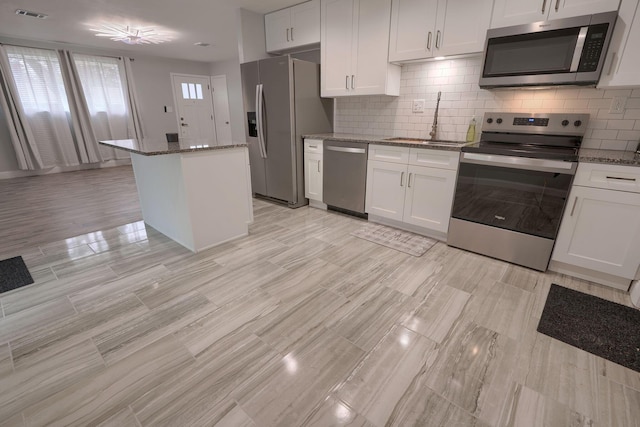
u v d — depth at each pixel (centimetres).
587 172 195
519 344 158
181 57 718
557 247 217
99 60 609
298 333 166
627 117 217
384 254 258
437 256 254
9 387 134
